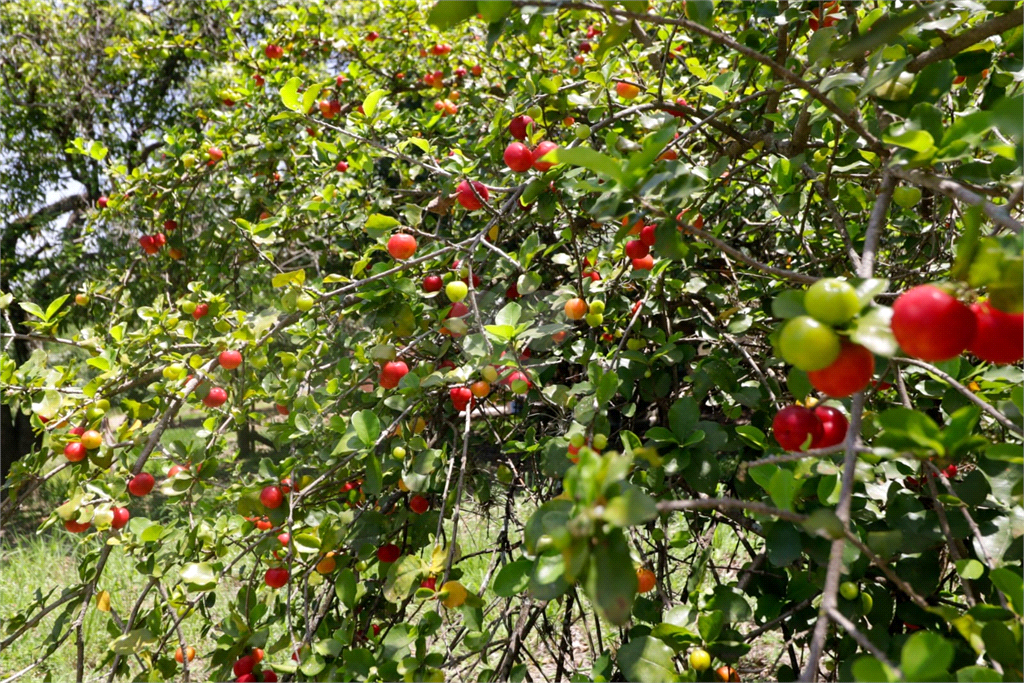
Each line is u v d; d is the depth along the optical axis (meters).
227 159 4.43
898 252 2.56
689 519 2.21
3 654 4.33
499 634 3.36
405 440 2.13
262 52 4.75
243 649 1.90
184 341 2.73
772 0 2.14
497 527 2.72
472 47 4.03
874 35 1.37
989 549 1.31
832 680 1.66
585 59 3.19
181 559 2.17
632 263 2.17
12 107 9.37
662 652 1.34
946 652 0.74
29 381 2.38
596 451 1.66
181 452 2.19
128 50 5.39
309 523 2.10
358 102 4.14
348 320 3.02
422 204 3.64
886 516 1.39
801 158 1.77
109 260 7.67
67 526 2.11
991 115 1.01
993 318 0.93
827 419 1.15
